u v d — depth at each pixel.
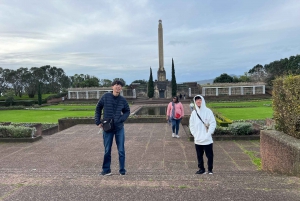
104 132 4.25
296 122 4.48
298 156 3.63
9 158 6.88
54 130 14.82
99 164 6.16
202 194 2.65
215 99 48.88
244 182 3.08
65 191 2.80
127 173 4.80
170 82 56.38
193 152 7.14
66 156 6.98
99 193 2.73
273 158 4.61
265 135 5.05
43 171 5.02
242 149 7.32
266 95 52.50
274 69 65.12
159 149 7.61
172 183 3.05
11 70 70.81
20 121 20.28
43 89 75.44
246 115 19.80
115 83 4.11
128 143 8.60
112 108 4.16
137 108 31.33
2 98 58.09
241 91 54.12
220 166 5.76
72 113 27.05
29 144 8.69
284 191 2.69
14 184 3.08
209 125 4.54
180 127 12.12
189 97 53.50
